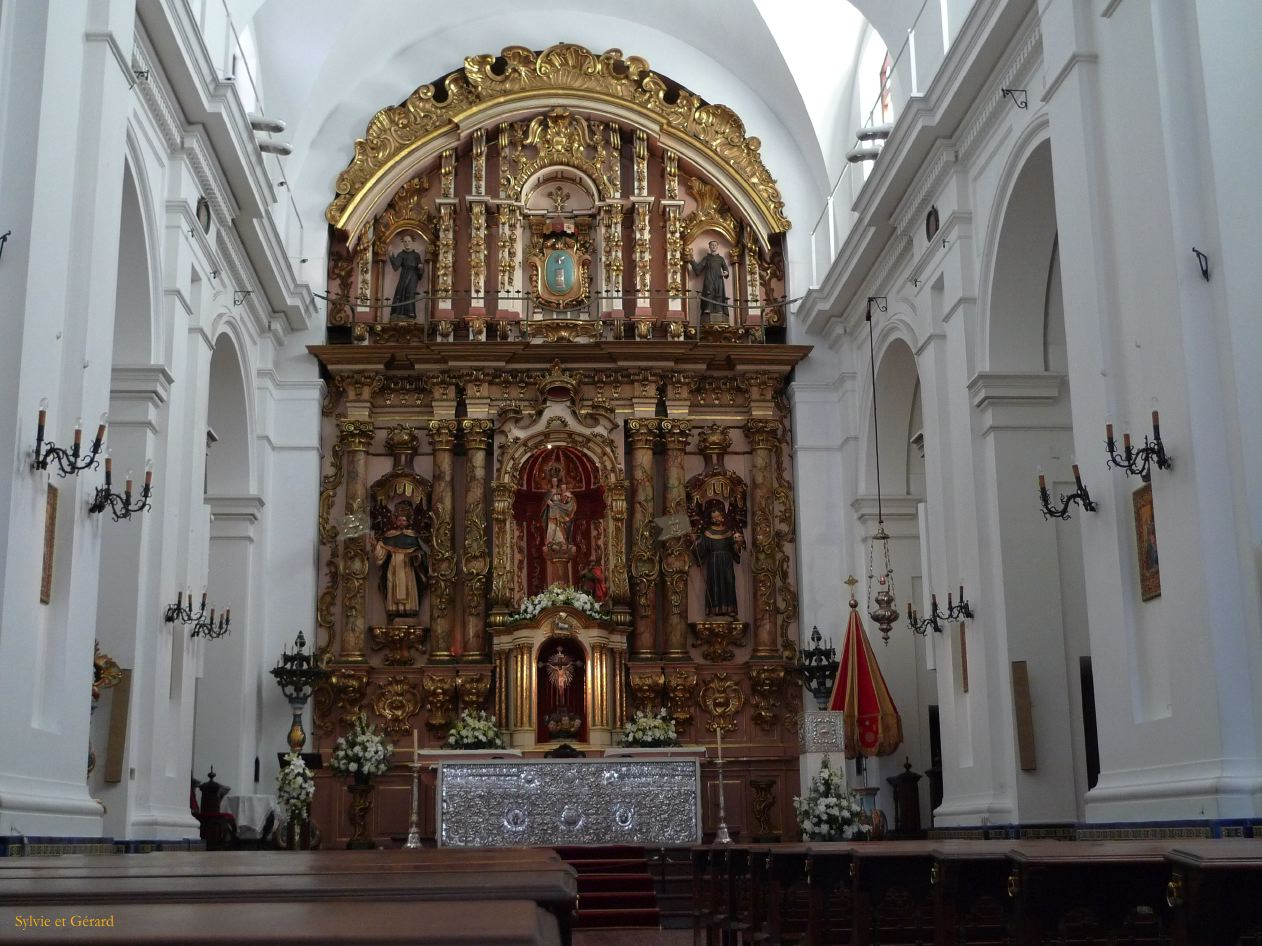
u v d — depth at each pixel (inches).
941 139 552.4
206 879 105.0
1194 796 333.4
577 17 807.1
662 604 760.3
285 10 714.2
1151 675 372.5
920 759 707.4
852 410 755.4
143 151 479.8
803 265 799.7
